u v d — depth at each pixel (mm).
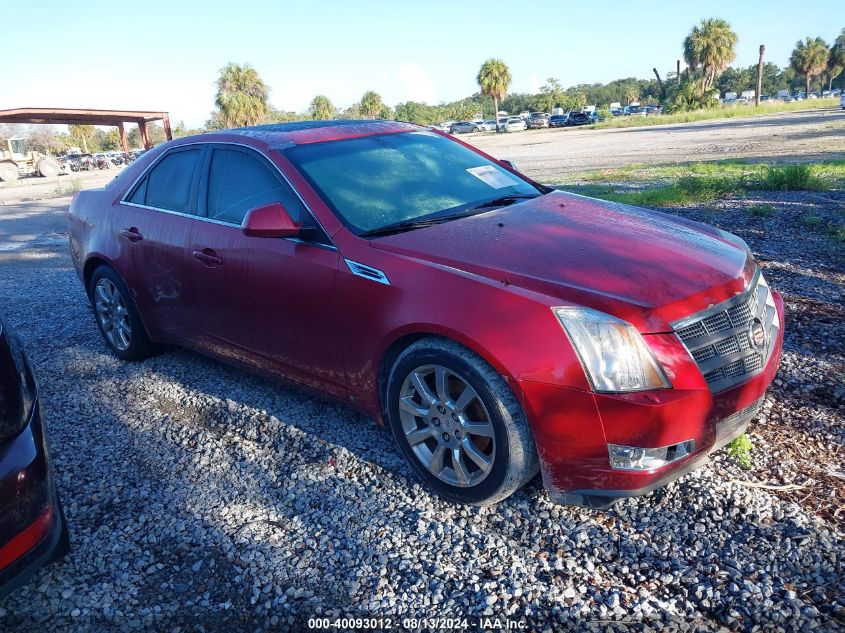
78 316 6449
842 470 3023
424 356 2924
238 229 3818
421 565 2680
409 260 3041
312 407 4090
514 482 2803
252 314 3791
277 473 3414
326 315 3348
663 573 2521
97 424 4109
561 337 2578
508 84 67562
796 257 6246
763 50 51469
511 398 2707
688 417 2561
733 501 2867
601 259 2938
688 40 58750
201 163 4234
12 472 2234
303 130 4156
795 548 2568
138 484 3412
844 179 10578
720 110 45094
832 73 102375
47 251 10578
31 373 2678
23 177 39406
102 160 51906
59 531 2486
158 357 5164
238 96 57281
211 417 4086
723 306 2762
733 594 2389
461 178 3990
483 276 2846
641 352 2549
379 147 4070
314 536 2904
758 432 3383
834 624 2227
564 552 2680
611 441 2553
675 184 10938
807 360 4102
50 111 34594
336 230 3361
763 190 10062
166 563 2805
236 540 2914
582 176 14422
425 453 3115
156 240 4340
